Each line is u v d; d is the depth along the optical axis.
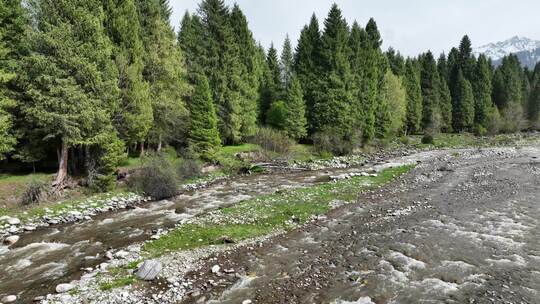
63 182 26.78
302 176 35.44
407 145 62.53
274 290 12.19
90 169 27.88
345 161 44.25
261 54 69.25
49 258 15.88
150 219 21.78
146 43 35.44
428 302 10.96
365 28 70.19
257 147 46.44
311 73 55.31
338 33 54.16
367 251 15.18
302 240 16.94
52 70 24.06
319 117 53.00
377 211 21.20
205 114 38.09
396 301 11.11
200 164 36.78
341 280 12.70
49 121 24.08
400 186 27.80
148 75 36.00
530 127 88.31
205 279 13.17
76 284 13.05
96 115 25.86
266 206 22.66
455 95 83.88
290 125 49.75
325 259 14.61
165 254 15.70
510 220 18.53
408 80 74.06
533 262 13.55
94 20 26.02
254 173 38.22
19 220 21.12
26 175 28.03
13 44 25.50
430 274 12.84
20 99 25.38
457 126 84.12
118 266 14.55
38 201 24.11
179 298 11.85
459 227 17.67
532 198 22.72
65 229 20.14
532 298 10.98
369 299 11.30
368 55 59.56
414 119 73.56
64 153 26.62
